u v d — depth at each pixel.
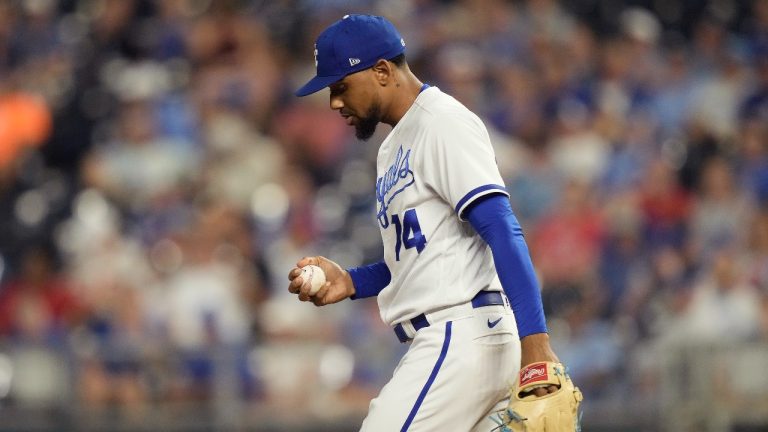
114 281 33.22
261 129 40.06
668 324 32.16
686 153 39.59
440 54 41.78
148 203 36.91
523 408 12.12
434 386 13.04
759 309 31.69
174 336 31.50
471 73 41.12
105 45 43.78
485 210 12.55
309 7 43.59
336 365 30.27
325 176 38.66
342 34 13.50
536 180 36.91
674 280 34.12
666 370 29.56
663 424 29.39
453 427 13.16
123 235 35.78
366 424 13.23
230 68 42.09
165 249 34.09
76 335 30.58
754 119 41.22
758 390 28.34
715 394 28.81
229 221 34.56
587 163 38.16
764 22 46.31
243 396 29.62
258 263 34.44
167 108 39.81
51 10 45.22
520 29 43.78
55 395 29.11
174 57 43.12
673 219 36.88
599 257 35.19
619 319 33.44
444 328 13.16
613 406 30.08
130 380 29.47
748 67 43.47
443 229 13.27
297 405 29.80
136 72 42.75
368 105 13.63
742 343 28.64
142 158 38.34
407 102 13.65
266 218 36.28
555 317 32.97
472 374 13.06
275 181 37.56
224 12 43.81
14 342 29.20
